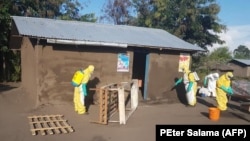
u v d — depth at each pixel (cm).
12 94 1533
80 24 1620
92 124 1057
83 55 1355
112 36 1492
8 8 2261
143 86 1672
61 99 1307
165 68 1591
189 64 1667
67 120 1089
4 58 2317
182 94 1642
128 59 1475
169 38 1758
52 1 3081
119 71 1454
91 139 893
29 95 1470
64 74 1312
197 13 3334
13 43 2008
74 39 1277
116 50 1439
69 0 3372
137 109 1343
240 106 1541
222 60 4575
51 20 1566
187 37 3525
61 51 1302
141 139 909
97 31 1536
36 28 1347
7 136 886
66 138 890
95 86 1393
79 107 1177
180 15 3328
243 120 1242
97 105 1351
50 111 1196
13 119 1067
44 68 1270
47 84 1278
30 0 2752
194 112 1355
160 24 3522
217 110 1219
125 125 1062
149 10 3728
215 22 3484
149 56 1542
